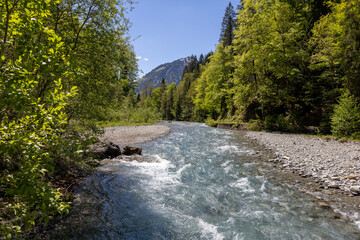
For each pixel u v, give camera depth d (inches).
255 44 1053.8
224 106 1718.8
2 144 88.2
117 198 249.8
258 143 669.9
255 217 219.9
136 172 354.9
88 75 252.4
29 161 97.8
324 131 823.1
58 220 185.2
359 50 744.3
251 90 1062.4
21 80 89.5
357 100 735.7
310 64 1017.5
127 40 316.8
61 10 227.1
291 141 652.1
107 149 442.0
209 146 620.4
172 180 326.3
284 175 350.3
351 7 752.3
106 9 254.1
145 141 685.9
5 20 91.1
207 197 267.3
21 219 107.3
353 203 244.2
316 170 356.5
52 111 98.3
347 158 409.1
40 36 119.0
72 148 115.4
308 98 1008.9
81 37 260.2
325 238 183.5
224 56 1588.3
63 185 253.8
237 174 356.5
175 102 3221.0
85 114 264.7
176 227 200.4
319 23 971.9
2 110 94.6
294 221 211.0
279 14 1038.4
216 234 191.5
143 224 201.3
